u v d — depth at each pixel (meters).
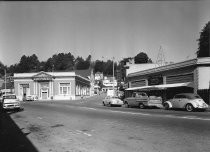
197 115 19.38
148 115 19.80
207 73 31.59
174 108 28.36
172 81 37.19
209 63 31.48
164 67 38.84
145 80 44.59
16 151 9.42
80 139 11.26
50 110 27.56
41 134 12.86
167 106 27.17
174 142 10.06
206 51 33.75
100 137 11.55
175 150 8.89
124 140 10.75
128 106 32.44
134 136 11.55
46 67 111.81
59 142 10.77
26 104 40.12
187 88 34.06
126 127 14.19
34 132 13.54
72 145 10.14
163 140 10.50
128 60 62.22
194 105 24.05
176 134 11.61
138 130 13.08
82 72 111.44
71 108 30.03
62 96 70.38
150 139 10.79
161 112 22.89
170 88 36.47
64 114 22.72
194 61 32.38
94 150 9.24
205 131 12.04
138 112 22.98
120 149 9.27
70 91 70.56
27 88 71.44
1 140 11.48
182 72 35.03
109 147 9.61
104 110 26.14
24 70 106.12
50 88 70.69
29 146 10.17
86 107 31.80
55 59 113.31
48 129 14.38
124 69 60.38
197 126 13.48
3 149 9.77
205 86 31.55
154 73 41.53
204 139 10.39
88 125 15.41
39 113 24.36
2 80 97.81
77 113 23.30
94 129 13.85
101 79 152.62
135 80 48.22
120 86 64.25
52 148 9.74
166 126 13.95
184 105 25.11
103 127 14.45
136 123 15.60
